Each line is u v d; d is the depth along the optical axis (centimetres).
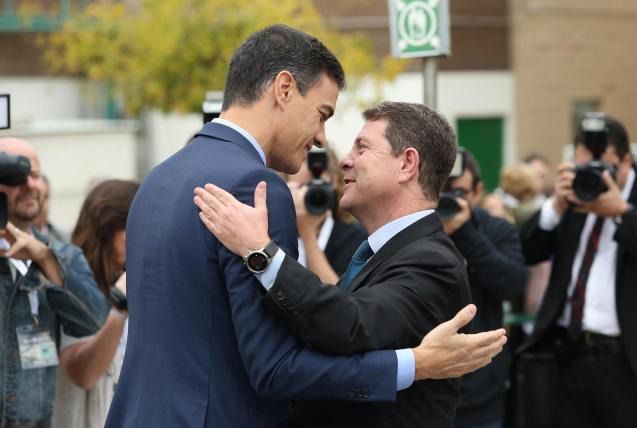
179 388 239
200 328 239
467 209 420
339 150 1389
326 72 256
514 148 1514
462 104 1488
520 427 468
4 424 321
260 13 1070
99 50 1128
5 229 315
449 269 253
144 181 256
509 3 1503
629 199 447
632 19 1567
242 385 243
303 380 233
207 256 239
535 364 460
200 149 251
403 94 1398
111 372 376
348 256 426
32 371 326
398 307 243
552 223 462
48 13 1435
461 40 1484
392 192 263
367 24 1421
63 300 333
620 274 429
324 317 232
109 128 1127
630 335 425
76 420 367
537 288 552
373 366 236
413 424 252
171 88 1105
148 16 1127
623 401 433
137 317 246
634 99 1580
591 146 439
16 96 1425
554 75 1525
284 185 245
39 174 353
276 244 237
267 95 251
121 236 384
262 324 233
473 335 246
